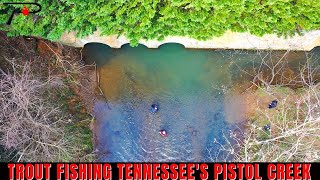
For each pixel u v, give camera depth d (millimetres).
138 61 14766
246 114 14586
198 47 14414
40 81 13211
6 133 12133
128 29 12305
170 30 12664
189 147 14766
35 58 13531
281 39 13570
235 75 14703
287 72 14453
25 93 12000
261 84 14547
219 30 12414
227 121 14719
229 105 14734
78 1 11398
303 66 14352
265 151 13859
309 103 12711
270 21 11922
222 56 14586
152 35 12688
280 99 14227
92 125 14711
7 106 11805
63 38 13812
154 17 12352
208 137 14758
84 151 14102
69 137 13602
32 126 12352
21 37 13375
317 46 14078
